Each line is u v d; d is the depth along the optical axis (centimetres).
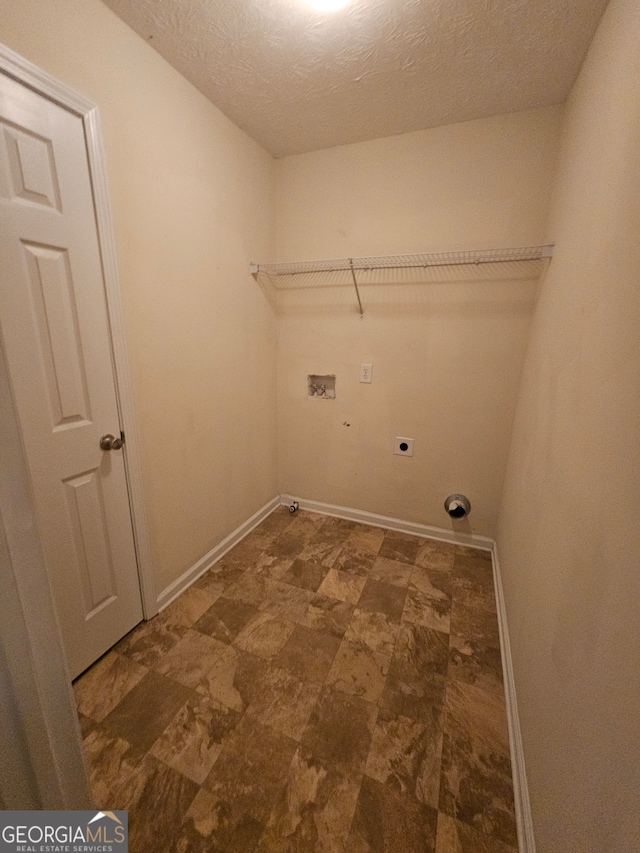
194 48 133
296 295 234
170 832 91
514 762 105
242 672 135
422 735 114
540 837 79
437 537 229
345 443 243
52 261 110
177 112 147
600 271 87
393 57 136
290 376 249
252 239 206
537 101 161
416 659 142
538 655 100
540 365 146
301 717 119
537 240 176
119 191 127
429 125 182
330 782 101
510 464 193
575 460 90
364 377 228
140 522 150
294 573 194
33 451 111
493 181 179
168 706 122
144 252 140
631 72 80
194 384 174
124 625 149
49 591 46
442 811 96
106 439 133
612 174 86
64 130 108
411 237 198
